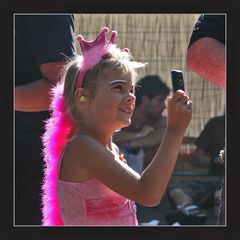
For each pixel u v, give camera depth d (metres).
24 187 8.28
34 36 8.18
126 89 6.69
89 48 6.82
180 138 6.39
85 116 6.73
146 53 17.14
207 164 16.27
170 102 6.41
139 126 15.94
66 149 6.70
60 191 6.71
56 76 8.24
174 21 17.12
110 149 6.86
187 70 17.27
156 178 6.21
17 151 8.27
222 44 7.20
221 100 17.27
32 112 8.30
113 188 6.42
